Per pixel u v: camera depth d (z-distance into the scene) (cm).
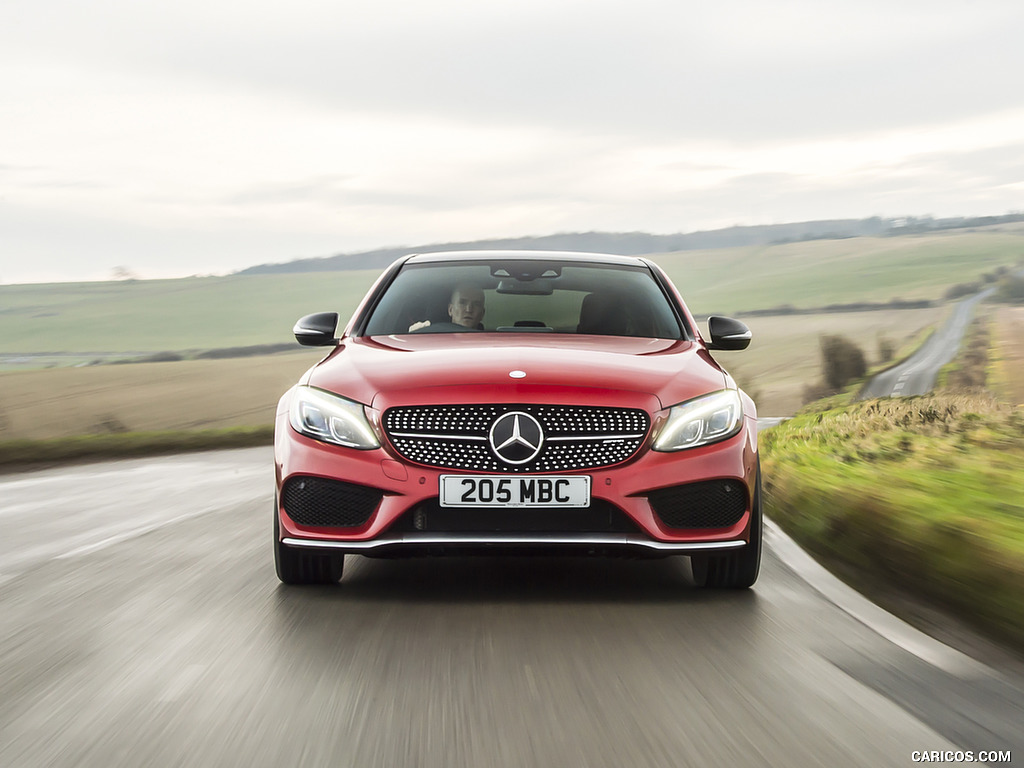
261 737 291
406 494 439
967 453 1033
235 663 364
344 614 434
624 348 509
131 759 275
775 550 591
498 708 315
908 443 1145
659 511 444
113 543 643
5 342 16462
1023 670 363
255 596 470
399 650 380
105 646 391
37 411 5812
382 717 307
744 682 342
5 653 383
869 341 12675
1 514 823
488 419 441
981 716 312
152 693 332
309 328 560
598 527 445
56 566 566
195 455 1694
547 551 444
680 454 445
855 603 458
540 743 286
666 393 454
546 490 438
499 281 588
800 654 376
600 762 272
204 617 433
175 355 14150
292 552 475
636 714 310
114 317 18038
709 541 447
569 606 449
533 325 555
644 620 425
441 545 440
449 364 466
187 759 275
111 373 7238
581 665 361
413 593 473
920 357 9925
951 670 359
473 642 390
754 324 16775
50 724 303
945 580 468
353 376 467
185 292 19888
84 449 1897
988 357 8444
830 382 8562
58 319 18075
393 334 545
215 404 6081
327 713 311
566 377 452
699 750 281
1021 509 605
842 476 792
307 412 460
